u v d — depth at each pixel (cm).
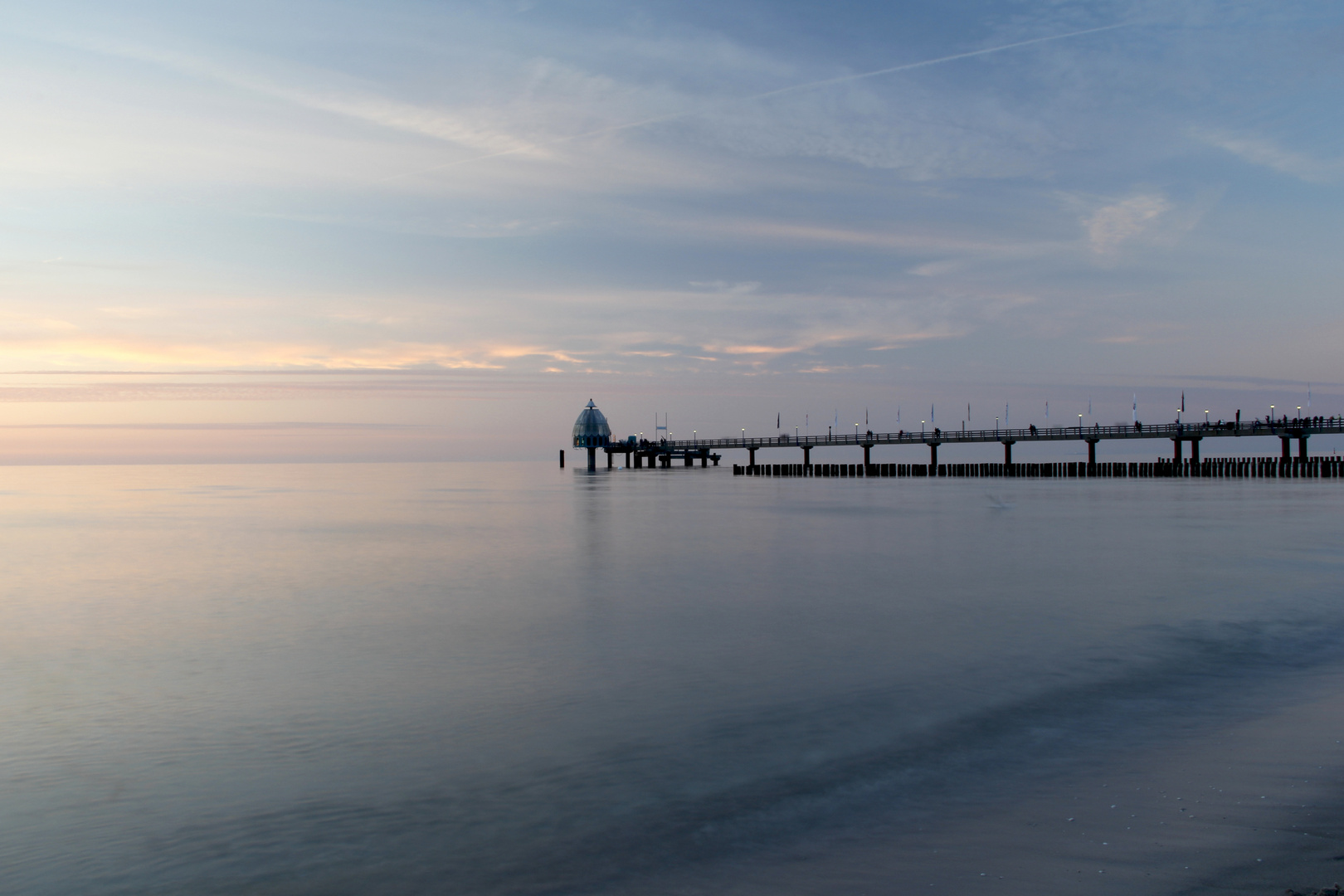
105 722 1321
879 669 1563
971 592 2406
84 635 1984
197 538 4422
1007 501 6488
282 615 2209
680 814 945
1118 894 729
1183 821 873
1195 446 10650
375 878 822
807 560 3172
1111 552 3291
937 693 1401
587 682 1504
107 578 2941
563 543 3912
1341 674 1491
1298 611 2078
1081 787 980
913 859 816
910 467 13175
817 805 959
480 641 1856
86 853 887
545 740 1200
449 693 1450
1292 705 1296
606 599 2386
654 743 1180
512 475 17988
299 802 1002
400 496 8931
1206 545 3466
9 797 1029
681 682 1493
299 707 1383
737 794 997
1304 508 5403
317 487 12044
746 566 3038
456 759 1131
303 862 858
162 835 923
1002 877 771
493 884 803
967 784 1007
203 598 2494
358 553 3656
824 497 7438
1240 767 1026
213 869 848
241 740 1224
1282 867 761
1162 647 1711
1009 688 1426
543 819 943
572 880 805
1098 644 1747
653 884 789
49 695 1476
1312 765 1027
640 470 16875
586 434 14600
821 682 1478
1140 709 1290
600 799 992
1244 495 6769
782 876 795
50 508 7412
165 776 1092
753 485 10112
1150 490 7700
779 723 1254
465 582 2756
